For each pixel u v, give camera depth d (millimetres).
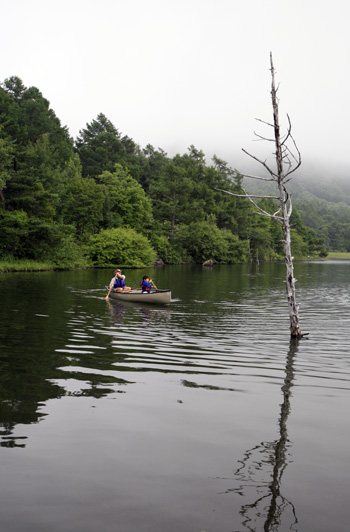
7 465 4039
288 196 10500
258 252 89438
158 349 9055
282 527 3203
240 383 6738
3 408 5484
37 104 73500
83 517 3301
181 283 28672
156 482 3781
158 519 3281
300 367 7777
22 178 40375
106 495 3584
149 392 6215
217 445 4512
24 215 40406
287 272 10719
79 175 60062
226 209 84625
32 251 41125
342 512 3389
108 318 13109
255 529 3172
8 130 58688
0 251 39312
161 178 77688
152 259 56719
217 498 3559
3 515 3312
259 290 23922
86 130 98438
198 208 75812
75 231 54875
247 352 8961
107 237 53125
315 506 3463
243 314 14617
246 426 5023
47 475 3871
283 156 10266
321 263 85688
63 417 5211
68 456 4227
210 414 5395
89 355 8391
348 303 18266
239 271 47062
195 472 3961
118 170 69875
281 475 3922
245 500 3535
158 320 13000
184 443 4551
